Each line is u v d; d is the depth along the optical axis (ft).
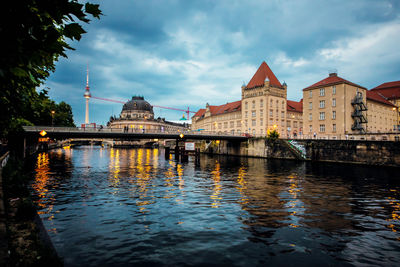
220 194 55.93
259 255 26.25
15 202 32.22
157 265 23.65
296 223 36.55
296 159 164.55
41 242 20.80
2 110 14.88
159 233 31.83
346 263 24.91
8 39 7.50
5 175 42.16
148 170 102.68
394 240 30.73
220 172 98.73
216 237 30.83
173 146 361.92
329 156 146.30
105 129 142.72
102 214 39.40
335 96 184.03
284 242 29.68
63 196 51.55
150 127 578.66
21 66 8.24
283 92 265.54
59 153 210.18
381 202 49.88
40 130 123.85
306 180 78.38
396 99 239.30
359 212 42.60
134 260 24.48
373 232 33.40
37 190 57.36
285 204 47.50
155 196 53.11
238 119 288.71
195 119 414.41
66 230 32.07
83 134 136.67
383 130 220.02
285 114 266.57
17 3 7.62
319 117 193.36
